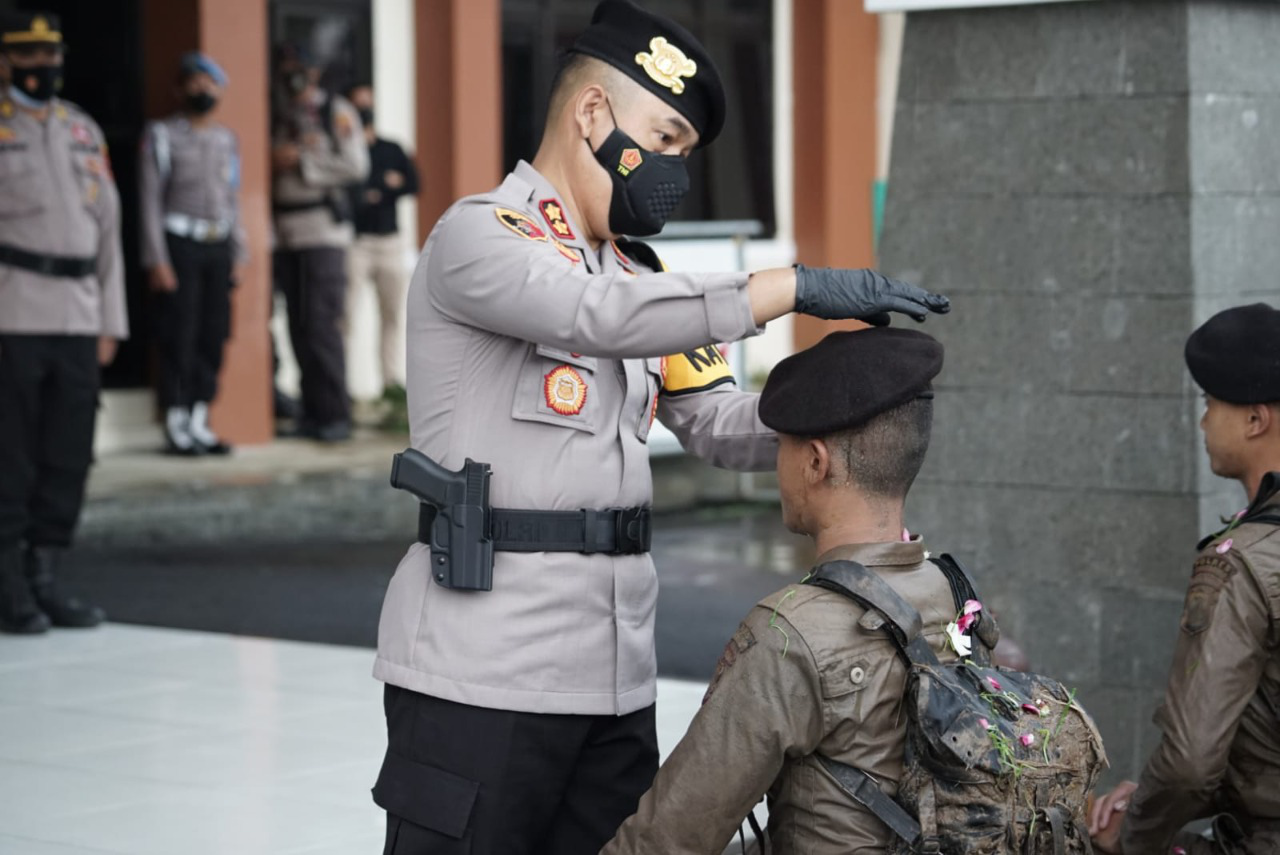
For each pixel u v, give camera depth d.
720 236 21.66
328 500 14.78
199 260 15.23
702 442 4.69
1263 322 5.03
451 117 18.36
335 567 13.16
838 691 3.75
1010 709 3.78
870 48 21.88
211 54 15.94
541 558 4.18
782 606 3.84
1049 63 6.95
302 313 16.66
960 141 7.14
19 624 9.80
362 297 18.56
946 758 3.66
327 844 6.25
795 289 3.89
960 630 3.94
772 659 3.79
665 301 3.90
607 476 4.24
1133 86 6.80
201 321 15.47
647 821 3.87
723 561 13.91
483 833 4.16
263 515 14.47
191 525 14.11
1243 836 5.04
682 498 17.22
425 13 18.47
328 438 16.72
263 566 13.12
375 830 6.40
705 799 3.81
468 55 18.33
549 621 4.17
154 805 6.68
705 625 11.16
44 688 8.57
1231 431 5.07
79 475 9.98
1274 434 5.02
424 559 4.26
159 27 16.12
